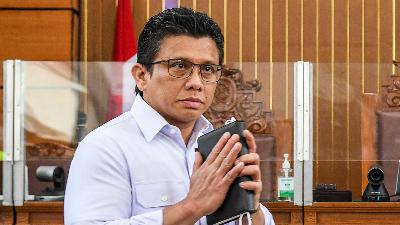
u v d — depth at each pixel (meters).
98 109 5.40
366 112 5.46
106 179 2.17
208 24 2.26
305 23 8.80
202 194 2.04
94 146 2.20
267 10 8.82
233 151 2.03
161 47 2.25
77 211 2.13
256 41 8.81
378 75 5.48
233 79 5.46
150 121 2.27
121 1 8.54
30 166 5.51
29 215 5.50
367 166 5.44
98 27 8.72
